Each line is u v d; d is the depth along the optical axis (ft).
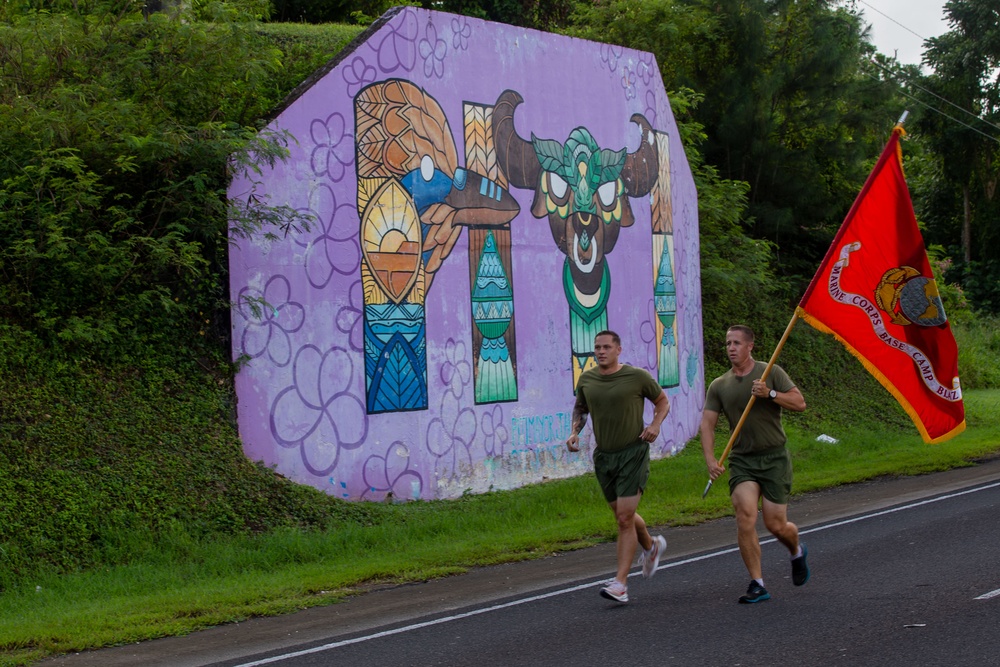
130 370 35.99
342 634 22.40
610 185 52.29
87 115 35.50
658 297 55.52
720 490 44.45
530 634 21.59
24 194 34.40
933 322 27.12
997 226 135.95
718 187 71.82
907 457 53.42
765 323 73.97
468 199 44.80
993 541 29.60
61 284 35.47
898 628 20.65
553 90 49.19
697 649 19.70
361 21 66.23
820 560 28.50
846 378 73.51
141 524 32.09
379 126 41.81
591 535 34.91
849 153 82.94
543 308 48.01
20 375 33.68
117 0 42.11
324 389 39.70
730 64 82.12
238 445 36.88
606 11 81.15
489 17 91.04
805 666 18.30
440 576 29.27
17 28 38.40
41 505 30.86
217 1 41.60
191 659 20.70
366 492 40.52
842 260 26.81
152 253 35.47
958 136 132.98
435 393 42.98
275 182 38.93
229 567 30.55
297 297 39.29
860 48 86.02
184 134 36.04
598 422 24.59
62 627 23.06
